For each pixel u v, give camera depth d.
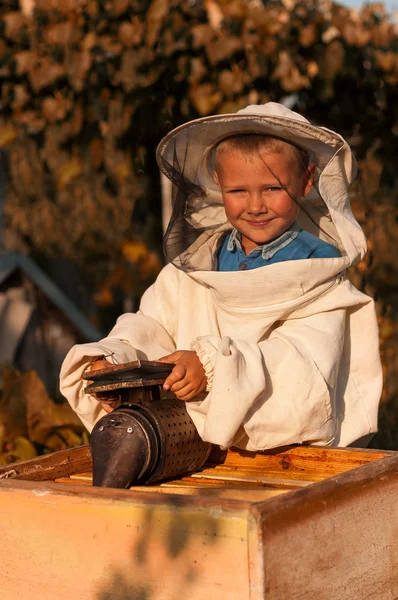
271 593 1.21
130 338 1.91
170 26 3.85
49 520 1.38
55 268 7.68
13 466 1.69
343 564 1.37
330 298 1.79
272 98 4.20
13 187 6.54
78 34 3.96
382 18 4.53
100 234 6.67
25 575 1.41
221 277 1.76
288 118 1.66
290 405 1.64
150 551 1.29
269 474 1.75
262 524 1.20
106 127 4.07
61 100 4.11
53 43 4.01
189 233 1.92
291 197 1.77
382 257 4.24
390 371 3.97
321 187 1.73
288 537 1.25
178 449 1.64
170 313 2.00
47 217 6.91
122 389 1.69
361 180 4.26
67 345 5.56
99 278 7.32
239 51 3.93
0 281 5.30
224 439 1.57
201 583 1.24
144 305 2.04
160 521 1.28
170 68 3.92
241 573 1.21
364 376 1.90
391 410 3.49
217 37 3.88
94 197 6.08
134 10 3.88
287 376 1.65
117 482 1.54
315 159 1.79
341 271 1.81
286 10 4.09
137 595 1.30
